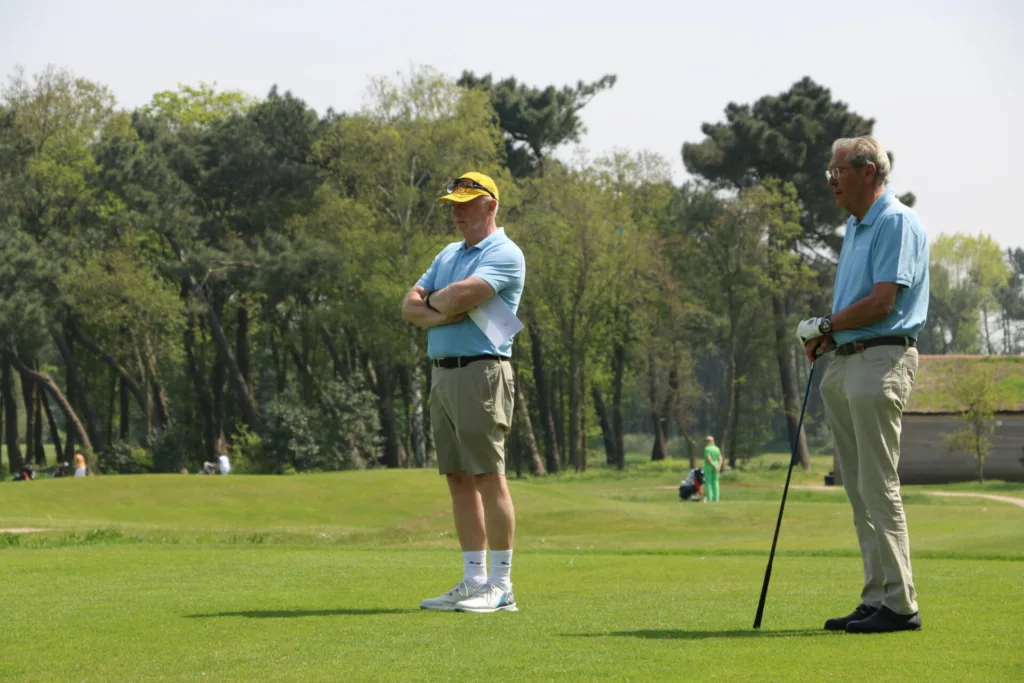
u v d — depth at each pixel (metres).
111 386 79.56
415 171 60.53
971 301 142.12
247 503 26.25
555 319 66.50
